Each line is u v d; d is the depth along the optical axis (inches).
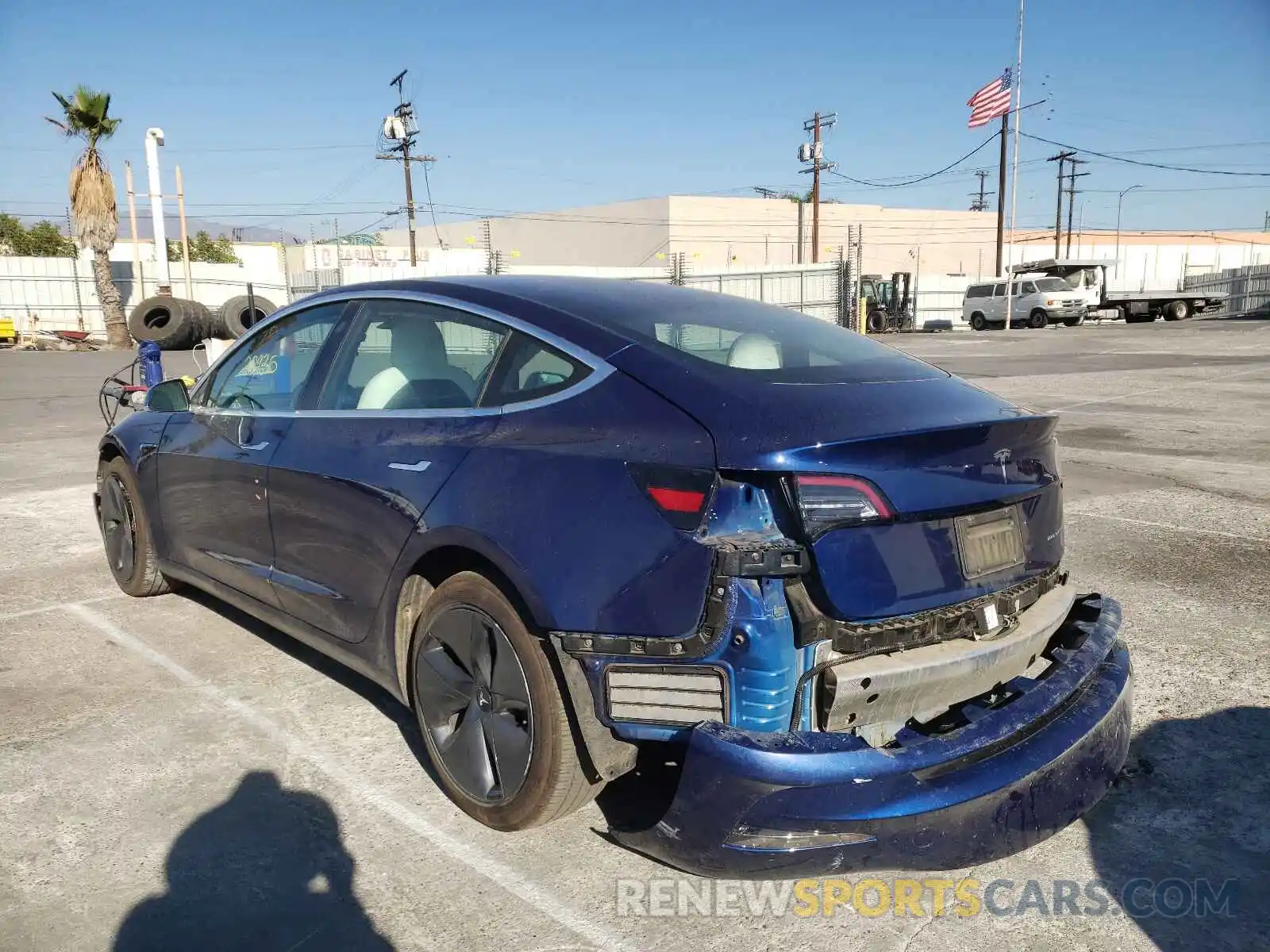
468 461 109.3
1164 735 135.0
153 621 182.9
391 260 1211.9
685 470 91.1
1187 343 1055.0
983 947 91.9
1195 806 116.9
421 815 114.0
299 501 134.1
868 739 96.1
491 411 112.3
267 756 128.5
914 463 93.0
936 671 93.5
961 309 1975.9
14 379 762.2
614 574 93.1
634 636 92.0
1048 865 105.7
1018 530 104.6
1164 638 172.4
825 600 87.8
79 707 143.9
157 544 181.3
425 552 112.0
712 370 100.7
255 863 104.2
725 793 85.7
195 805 115.9
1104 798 119.0
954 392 111.3
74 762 126.7
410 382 124.6
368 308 137.4
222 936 92.3
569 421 103.0
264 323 159.5
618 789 119.2
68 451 403.2
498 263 1221.7
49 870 102.6
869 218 2920.8
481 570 107.7
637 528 92.6
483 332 118.3
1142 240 3661.4
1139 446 390.3
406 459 117.2
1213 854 107.0
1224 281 1716.3
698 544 88.5
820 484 87.8
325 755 128.8
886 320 1758.1
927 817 86.7
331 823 112.3
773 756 83.7
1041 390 601.9
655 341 107.3
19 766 125.4
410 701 122.3
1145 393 575.5
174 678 155.5
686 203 2662.4
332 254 1830.7
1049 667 105.5
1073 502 288.5
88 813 114.0
